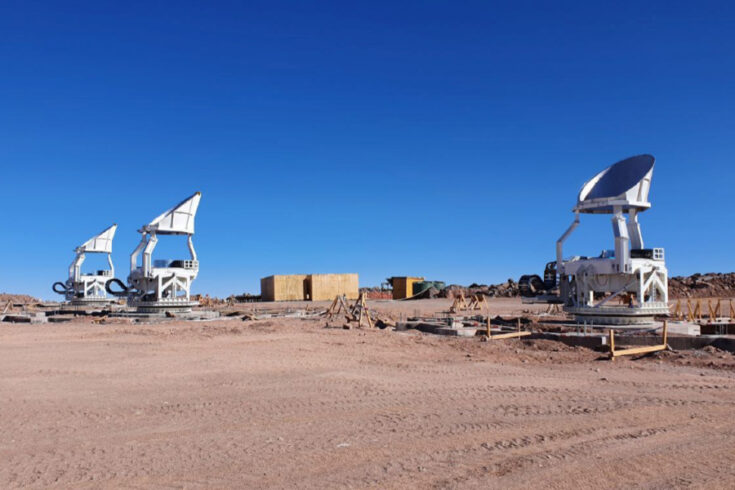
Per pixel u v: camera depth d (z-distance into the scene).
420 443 9.51
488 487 7.50
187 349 22.39
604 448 9.14
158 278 37.44
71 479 7.93
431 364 18.75
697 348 21.67
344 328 30.84
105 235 57.16
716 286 62.81
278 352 21.50
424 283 75.25
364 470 8.18
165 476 8.01
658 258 27.14
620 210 26.45
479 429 10.37
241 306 58.84
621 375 16.23
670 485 7.56
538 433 10.07
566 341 23.91
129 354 21.00
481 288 75.06
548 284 29.89
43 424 10.95
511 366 18.27
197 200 38.28
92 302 55.31
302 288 71.31
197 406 12.45
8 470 8.31
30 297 77.69
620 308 26.45
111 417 11.49
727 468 8.18
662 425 10.57
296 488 7.52
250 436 10.03
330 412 11.84
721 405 12.18
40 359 19.80
